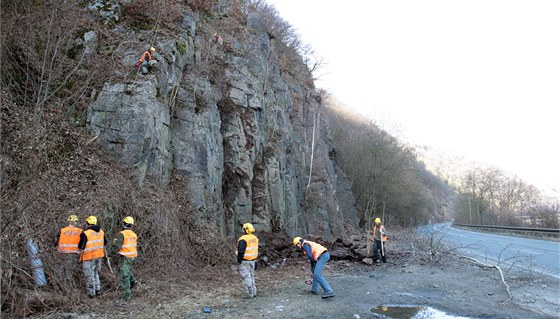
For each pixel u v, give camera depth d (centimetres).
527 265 1288
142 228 997
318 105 3055
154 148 1175
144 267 938
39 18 1148
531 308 772
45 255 750
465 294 873
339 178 3472
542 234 2683
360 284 964
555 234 2544
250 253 838
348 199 3441
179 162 1281
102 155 1077
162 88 1280
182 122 1340
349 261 1291
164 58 1321
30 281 735
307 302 791
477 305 784
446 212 9156
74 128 1095
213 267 1088
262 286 941
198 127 1365
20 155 905
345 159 4066
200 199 1257
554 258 1493
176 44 1422
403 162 4122
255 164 1719
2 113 984
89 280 761
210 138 1410
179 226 1102
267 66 2156
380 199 4128
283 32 3097
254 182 1684
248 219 1534
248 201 1553
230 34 1969
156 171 1167
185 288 884
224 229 1400
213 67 1658
